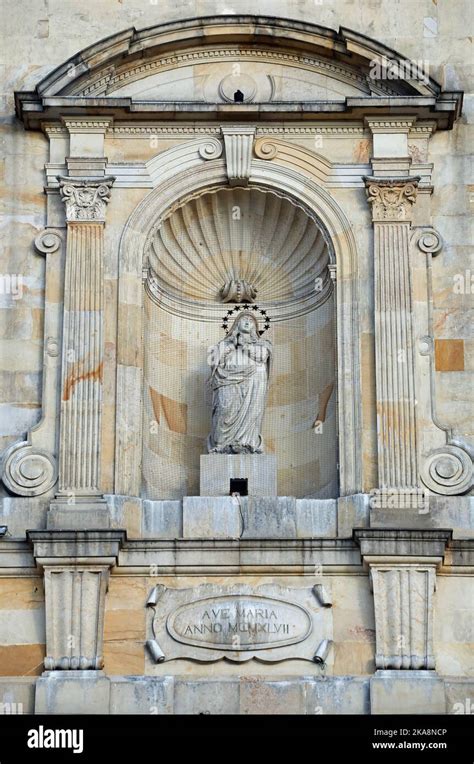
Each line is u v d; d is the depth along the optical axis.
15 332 63.19
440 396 62.47
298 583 59.88
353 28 66.94
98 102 64.44
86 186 64.06
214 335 66.19
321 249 64.88
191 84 65.88
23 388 62.66
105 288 63.16
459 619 59.50
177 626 59.38
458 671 58.94
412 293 63.12
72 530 59.44
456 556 59.97
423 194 64.50
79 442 61.25
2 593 59.81
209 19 65.19
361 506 60.59
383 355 62.25
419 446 61.47
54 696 58.03
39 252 63.91
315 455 64.06
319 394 64.62
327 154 64.81
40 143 65.31
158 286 65.31
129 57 65.31
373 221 63.75
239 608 59.50
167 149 64.81
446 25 66.94
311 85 65.88
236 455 62.16
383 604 59.12
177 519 60.88
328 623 59.38
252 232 66.31
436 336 63.09
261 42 65.75
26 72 66.56
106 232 63.84
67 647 58.75
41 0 67.25
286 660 59.00
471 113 65.75
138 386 62.31
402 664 58.47
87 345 62.34
